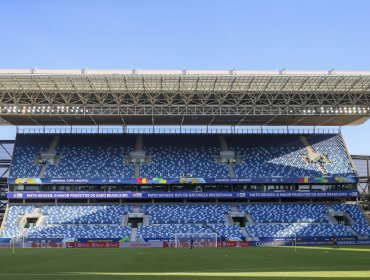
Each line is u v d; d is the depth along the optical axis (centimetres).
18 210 7094
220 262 3612
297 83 6044
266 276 2569
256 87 6166
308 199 7469
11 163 7594
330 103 6650
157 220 6975
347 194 7344
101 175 7475
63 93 6319
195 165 7744
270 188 7488
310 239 6600
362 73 5853
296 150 8112
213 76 5847
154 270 2991
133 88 6203
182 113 6631
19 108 6662
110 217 7012
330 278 2441
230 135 8475
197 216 7088
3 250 5600
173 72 5866
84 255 4594
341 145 8269
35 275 2686
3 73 5744
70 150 7969
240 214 7150
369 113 6850
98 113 6669
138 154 7894
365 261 3638
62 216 6994
